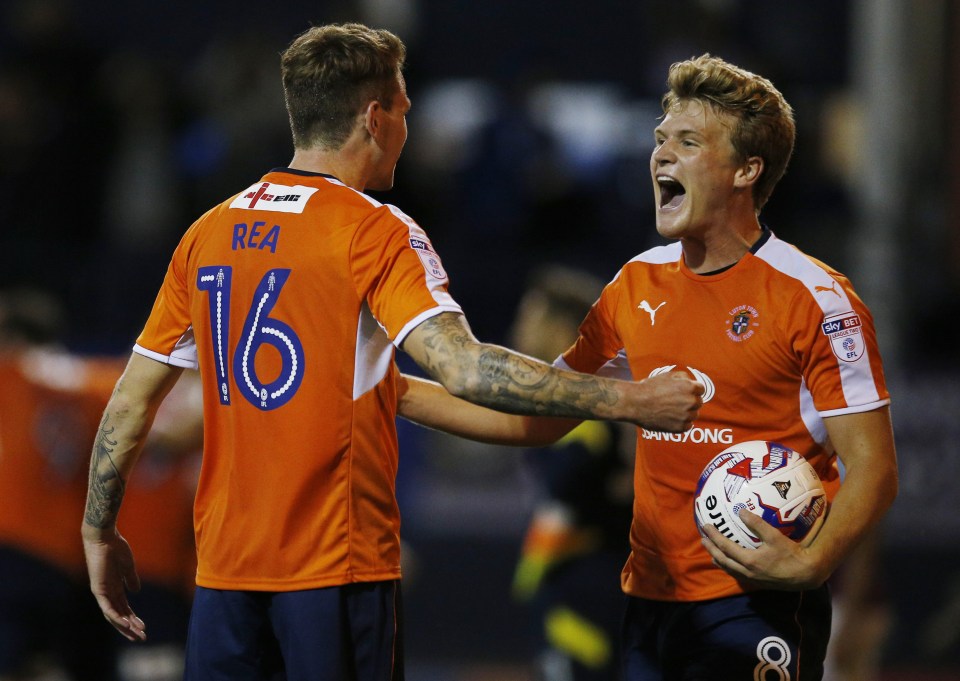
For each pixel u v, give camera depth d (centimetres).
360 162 1249
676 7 2966
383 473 1217
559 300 2000
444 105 3922
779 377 1215
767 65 3005
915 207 2995
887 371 2842
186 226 3253
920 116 3019
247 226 1221
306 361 1186
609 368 1347
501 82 4009
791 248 1245
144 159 3466
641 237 3306
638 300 1287
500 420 1359
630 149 3459
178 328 1275
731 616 1242
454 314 1157
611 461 1925
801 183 3017
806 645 1241
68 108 3416
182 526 2239
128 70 3534
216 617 1230
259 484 1199
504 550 2939
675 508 1261
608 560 1941
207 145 3250
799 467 1189
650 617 1299
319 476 1188
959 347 2994
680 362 1246
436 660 2933
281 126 3216
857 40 3422
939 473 2791
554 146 3406
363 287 1178
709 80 1234
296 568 1191
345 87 1233
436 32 4178
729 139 1228
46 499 2130
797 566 1153
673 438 1252
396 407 1338
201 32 4166
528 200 3366
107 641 2200
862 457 1184
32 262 3145
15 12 3781
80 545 2156
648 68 3738
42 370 2148
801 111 3027
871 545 2134
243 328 1205
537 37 4184
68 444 2141
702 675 1253
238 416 1210
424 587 2947
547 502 1977
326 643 1186
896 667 2833
